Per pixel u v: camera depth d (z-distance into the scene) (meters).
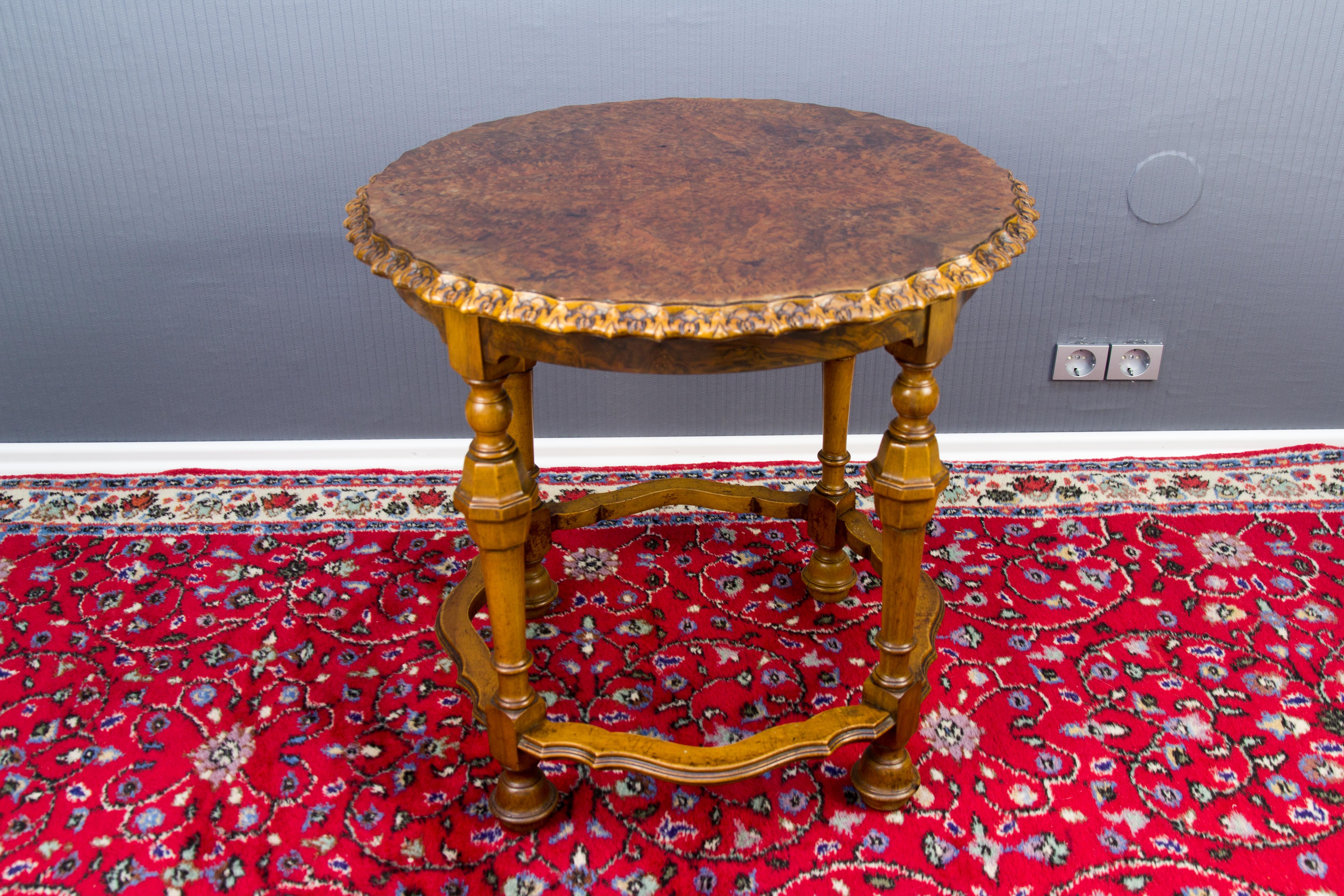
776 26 1.89
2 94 1.86
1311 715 1.53
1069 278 2.10
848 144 1.46
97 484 2.15
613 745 1.30
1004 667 1.65
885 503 1.20
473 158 1.42
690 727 1.55
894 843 1.34
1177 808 1.38
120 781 1.44
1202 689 1.59
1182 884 1.27
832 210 1.21
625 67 1.93
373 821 1.38
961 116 1.96
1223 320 2.15
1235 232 2.05
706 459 2.28
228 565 1.92
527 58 1.91
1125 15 1.85
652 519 2.07
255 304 2.10
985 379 2.22
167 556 1.94
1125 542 1.96
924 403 1.14
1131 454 2.29
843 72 1.93
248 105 1.90
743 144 1.47
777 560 1.95
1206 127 1.95
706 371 1.04
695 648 1.72
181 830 1.36
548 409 2.22
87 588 1.84
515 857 1.33
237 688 1.62
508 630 1.24
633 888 1.29
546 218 1.19
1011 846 1.33
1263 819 1.36
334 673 1.65
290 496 2.13
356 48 1.87
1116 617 1.76
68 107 1.88
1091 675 1.63
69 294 2.06
